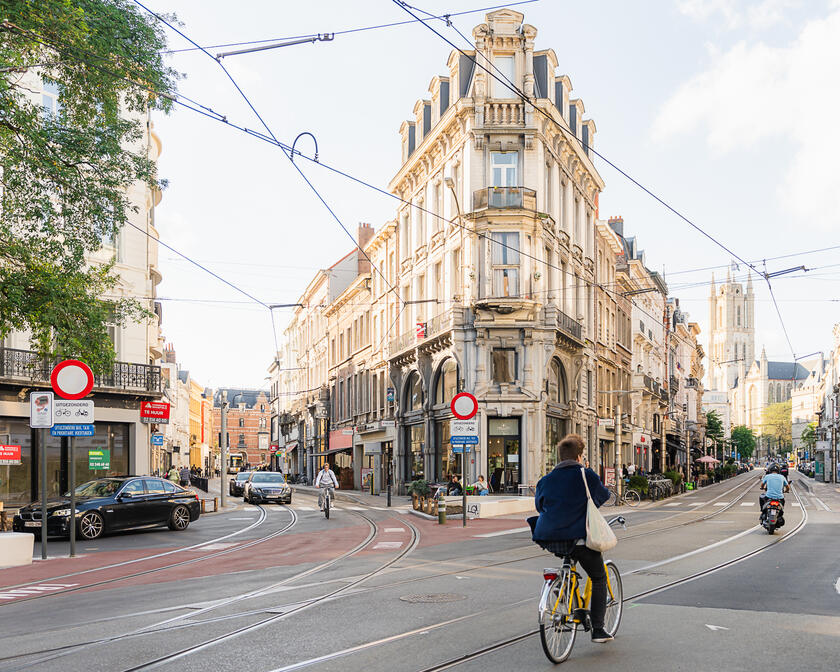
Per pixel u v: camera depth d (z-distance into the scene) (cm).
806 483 7669
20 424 2798
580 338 3941
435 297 3962
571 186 4109
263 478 3888
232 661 683
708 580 1166
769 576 1214
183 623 856
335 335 6303
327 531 2166
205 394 13950
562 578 684
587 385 4294
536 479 3494
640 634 785
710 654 702
